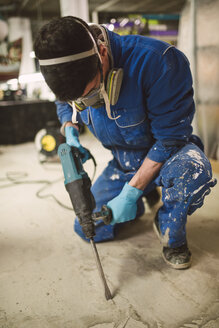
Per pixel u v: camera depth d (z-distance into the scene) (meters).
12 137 4.16
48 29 0.80
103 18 6.60
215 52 2.51
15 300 1.18
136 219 1.77
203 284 1.21
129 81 1.07
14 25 6.70
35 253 1.50
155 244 1.52
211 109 2.63
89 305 1.14
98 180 1.63
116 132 1.27
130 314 1.08
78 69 0.80
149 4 5.91
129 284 1.24
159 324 1.03
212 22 2.49
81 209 1.13
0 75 4.93
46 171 2.87
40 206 2.05
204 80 2.65
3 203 2.14
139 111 1.15
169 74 1.03
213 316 1.04
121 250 1.49
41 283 1.28
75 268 1.37
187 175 1.10
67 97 0.86
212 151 2.63
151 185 1.57
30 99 4.78
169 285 1.21
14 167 3.06
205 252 1.43
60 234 1.68
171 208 1.23
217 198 2.01
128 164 1.44
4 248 1.56
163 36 6.55
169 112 1.09
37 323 1.06
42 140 3.07
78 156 1.25
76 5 3.84
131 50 1.06
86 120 1.33
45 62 0.80
